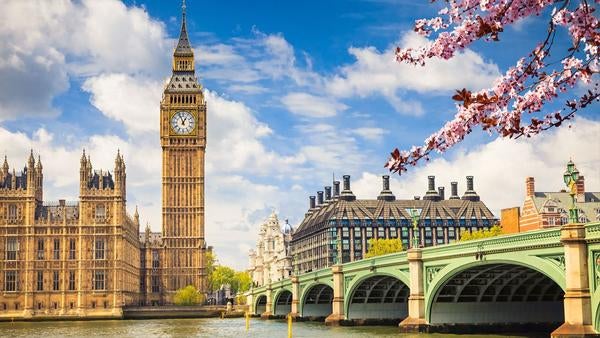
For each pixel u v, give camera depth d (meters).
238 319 195.25
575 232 63.47
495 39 14.99
